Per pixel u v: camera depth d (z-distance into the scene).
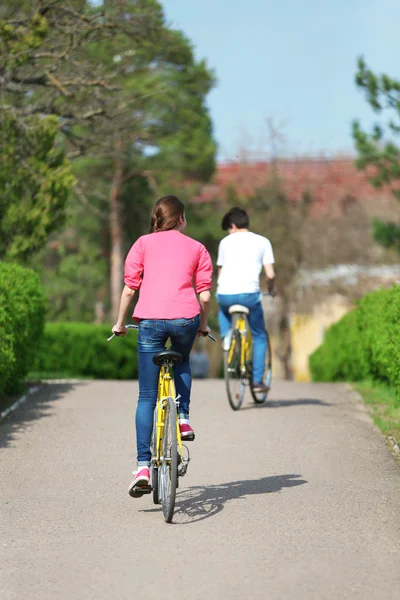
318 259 129.88
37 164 52.00
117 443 28.55
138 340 20.64
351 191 133.12
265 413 34.28
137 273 20.75
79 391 40.97
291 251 128.12
